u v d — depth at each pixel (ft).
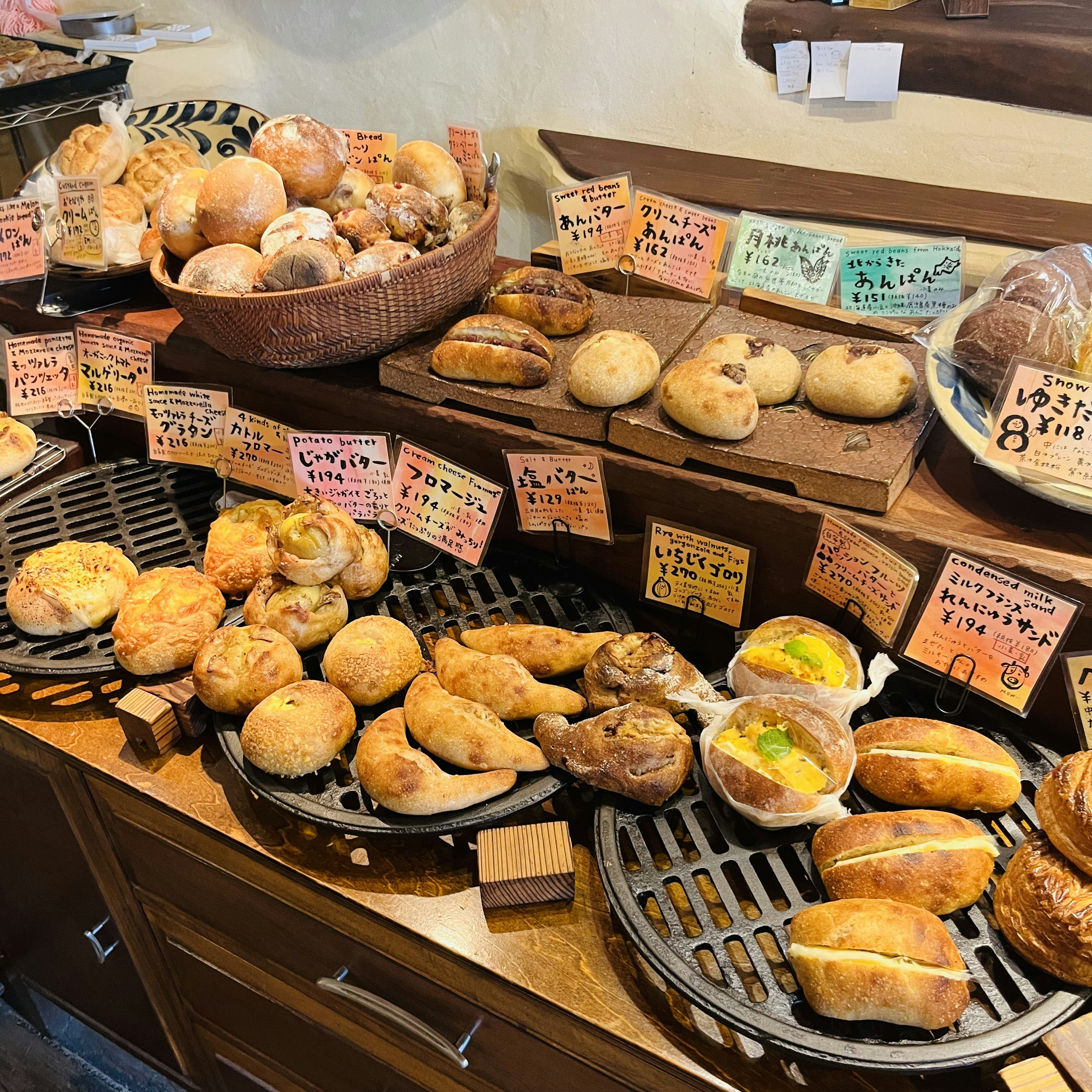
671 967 2.91
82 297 5.39
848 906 2.87
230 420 4.95
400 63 8.09
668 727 3.45
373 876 3.61
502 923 3.43
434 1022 3.92
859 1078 2.93
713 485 3.76
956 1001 2.69
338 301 3.97
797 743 3.37
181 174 4.64
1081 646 3.46
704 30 6.90
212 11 8.71
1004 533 3.42
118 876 4.86
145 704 4.03
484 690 3.75
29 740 4.31
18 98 6.81
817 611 4.10
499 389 4.22
